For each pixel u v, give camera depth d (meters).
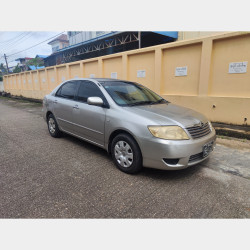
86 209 2.27
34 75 14.96
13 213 2.19
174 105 3.83
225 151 4.11
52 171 3.19
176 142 2.66
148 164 2.84
